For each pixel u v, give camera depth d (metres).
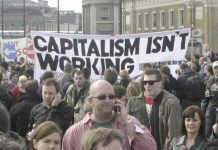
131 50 16.58
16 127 10.19
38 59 16.20
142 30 89.94
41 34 16.17
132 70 16.56
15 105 10.19
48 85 8.77
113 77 11.00
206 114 13.22
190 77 15.05
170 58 16.62
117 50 16.52
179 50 16.59
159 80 8.41
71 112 8.87
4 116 5.99
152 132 8.64
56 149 5.07
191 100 15.05
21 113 10.09
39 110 8.87
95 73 16.48
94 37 16.41
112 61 16.53
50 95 8.77
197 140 7.49
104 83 5.84
